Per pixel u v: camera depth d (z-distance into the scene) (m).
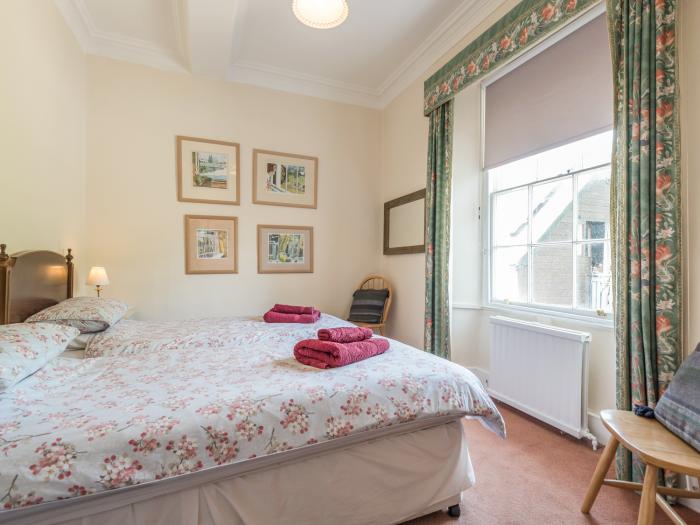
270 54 2.99
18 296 1.60
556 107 2.13
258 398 1.09
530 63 2.31
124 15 2.49
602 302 1.98
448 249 2.68
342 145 3.65
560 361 2.00
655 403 1.38
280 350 1.70
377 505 1.25
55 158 2.20
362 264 3.75
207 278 3.11
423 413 1.28
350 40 2.79
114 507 0.91
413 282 3.26
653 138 1.41
